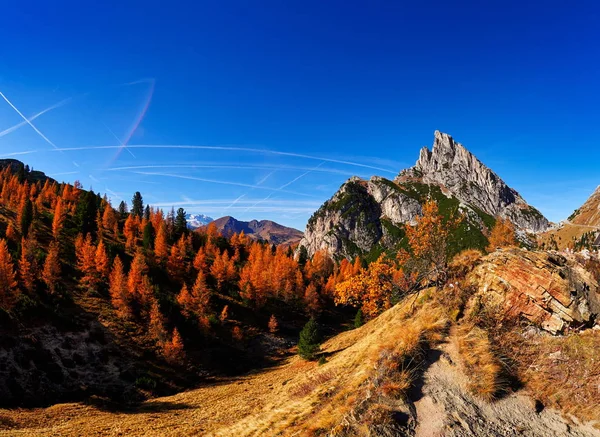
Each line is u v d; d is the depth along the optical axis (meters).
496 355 15.16
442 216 25.12
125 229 117.06
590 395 13.07
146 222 129.25
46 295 65.56
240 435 16.81
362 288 27.09
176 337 65.25
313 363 54.25
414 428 11.68
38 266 72.31
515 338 16.30
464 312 18.36
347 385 15.18
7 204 117.00
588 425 12.24
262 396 37.47
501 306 17.81
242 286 106.56
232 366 72.00
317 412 14.72
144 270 90.62
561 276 17.31
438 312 18.58
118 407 48.12
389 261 26.95
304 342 60.44
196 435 25.72
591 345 14.72
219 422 29.25
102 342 62.34
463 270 21.20
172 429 30.38
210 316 84.12
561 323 16.20
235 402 39.22
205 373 66.62
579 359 14.41
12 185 136.75
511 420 12.41
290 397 21.67
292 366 61.12
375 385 13.46
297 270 133.62
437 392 13.18
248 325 91.69
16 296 58.78
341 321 115.25
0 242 67.31
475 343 15.57
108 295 77.06
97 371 56.06
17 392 45.88
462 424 11.83
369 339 28.22
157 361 64.12
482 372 14.03
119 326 68.19
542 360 14.99
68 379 52.09
